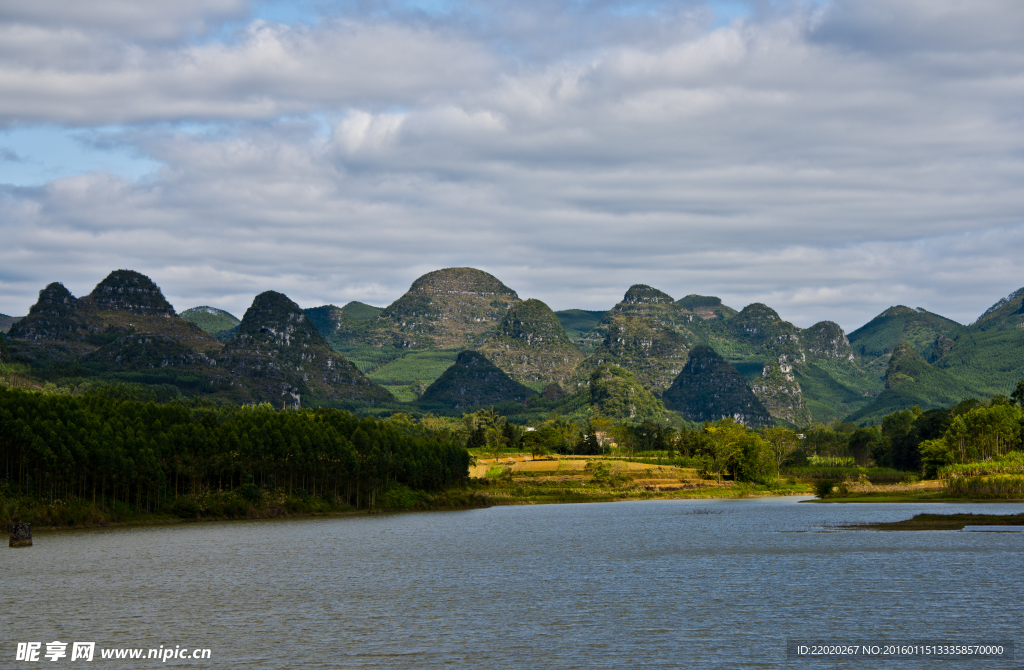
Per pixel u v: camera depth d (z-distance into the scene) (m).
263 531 157.88
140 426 178.50
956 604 80.25
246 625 76.38
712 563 109.31
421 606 84.25
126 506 167.62
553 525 170.25
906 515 173.75
